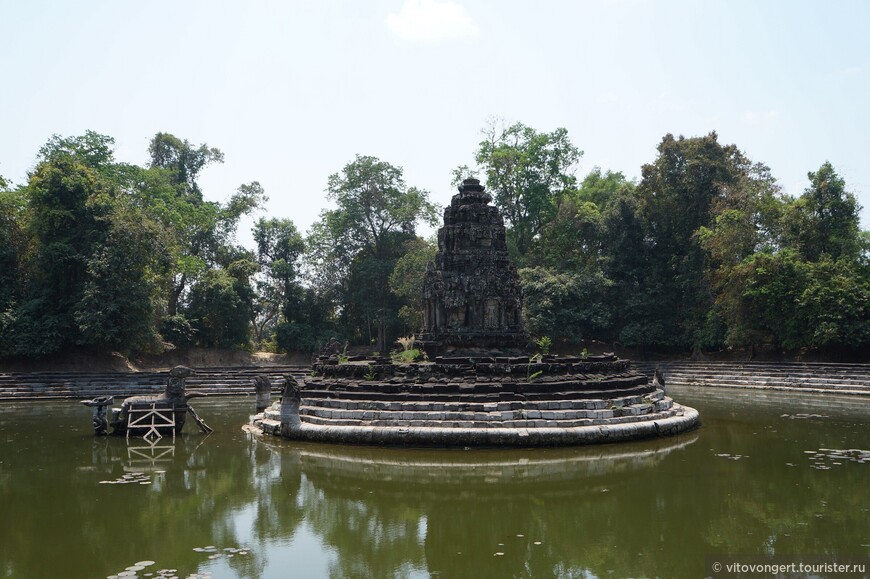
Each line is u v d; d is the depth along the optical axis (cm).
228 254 7356
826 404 3834
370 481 1925
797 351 5481
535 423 2391
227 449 2431
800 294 4997
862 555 1295
